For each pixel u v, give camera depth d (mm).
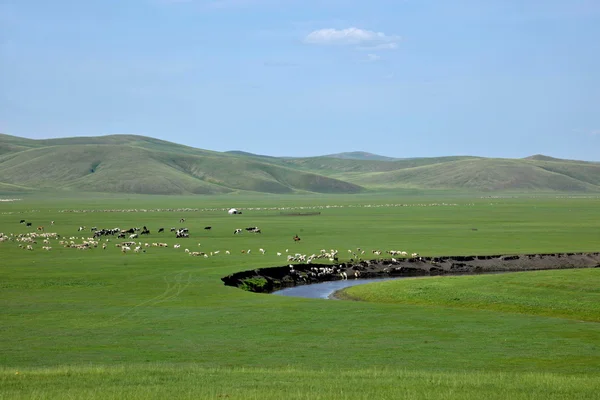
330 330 46875
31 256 92375
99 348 41062
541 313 55531
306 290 72375
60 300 58719
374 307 56188
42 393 28031
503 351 40688
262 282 75812
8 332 45625
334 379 31844
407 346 42000
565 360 38500
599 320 52688
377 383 30844
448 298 61719
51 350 40344
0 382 30594
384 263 89312
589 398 28203
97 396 27547
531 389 29891
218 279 71500
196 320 50219
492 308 57906
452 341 43500
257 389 29219
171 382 30875
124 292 63438
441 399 27562
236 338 44219
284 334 45500
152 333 45625
